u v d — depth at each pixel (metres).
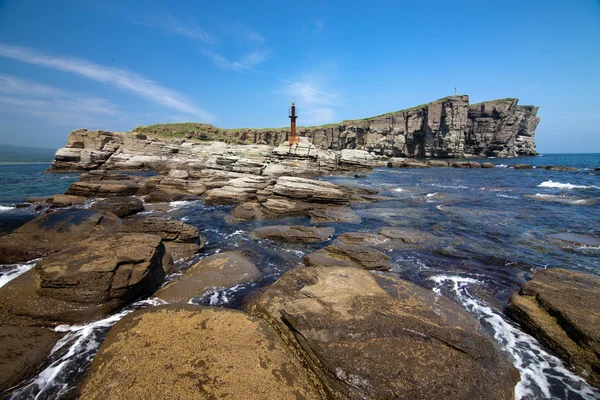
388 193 29.94
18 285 8.49
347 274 9.02
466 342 5.99
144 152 61.94
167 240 13.13
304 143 56.62
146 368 5.40
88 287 8.30
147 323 6.74
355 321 6.45
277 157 54.84
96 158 57.62
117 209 20.30
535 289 8.60
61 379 6.07
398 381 5.16
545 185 34.41
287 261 12.48
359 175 48.50
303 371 5.72
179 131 110.31
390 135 103.81
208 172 36.12
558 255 12.60
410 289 8.34
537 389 5.76
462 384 5.19
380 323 6.40
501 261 12.05
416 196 27.95
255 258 12.77
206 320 6.89
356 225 18.06
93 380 5.30
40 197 26.97
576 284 8.75
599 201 23.55
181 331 6.46
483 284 10.12
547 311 7.71
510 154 104.69
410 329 6.26
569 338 6.76
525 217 19.05
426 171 58.19
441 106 95.19
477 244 14.05
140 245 10.33
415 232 15.43
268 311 7.66
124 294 8.68
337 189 24.16
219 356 5.74
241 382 5.18
